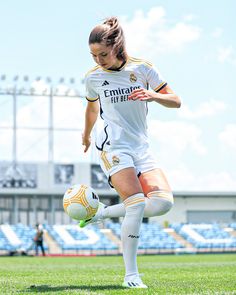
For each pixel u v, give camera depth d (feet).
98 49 22.35
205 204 212.64
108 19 22.75
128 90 23.72
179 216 210.38
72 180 190.08
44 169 188.96
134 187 22.97
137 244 23.32
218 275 34.47
